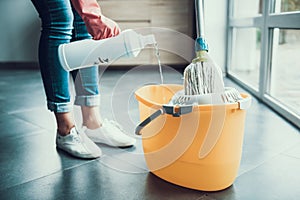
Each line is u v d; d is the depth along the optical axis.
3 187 0.83
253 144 1.08
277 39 1.60
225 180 0.78
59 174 0.90
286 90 1.54
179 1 2.94
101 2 3.01
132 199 0.76
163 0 2.95
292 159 0.96
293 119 1.29
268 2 1.59
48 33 0.96
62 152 1.06
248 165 0.92
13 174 0.90
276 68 1.62
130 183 0.84
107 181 0.85
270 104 1.55
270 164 0.92
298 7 1.39
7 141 1.17
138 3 2.99
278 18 1.46
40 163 0.97
